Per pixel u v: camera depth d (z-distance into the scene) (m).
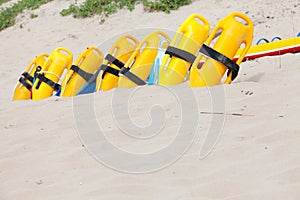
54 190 3.73
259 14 11.94
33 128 5.45
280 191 3.17
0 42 14.91
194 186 3.44
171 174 3.70
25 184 3.93
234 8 12.74
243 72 6.97
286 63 7.09
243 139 4.15
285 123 4.34
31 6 16.50
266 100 5.11
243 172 3.54
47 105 6.53
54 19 15.35
